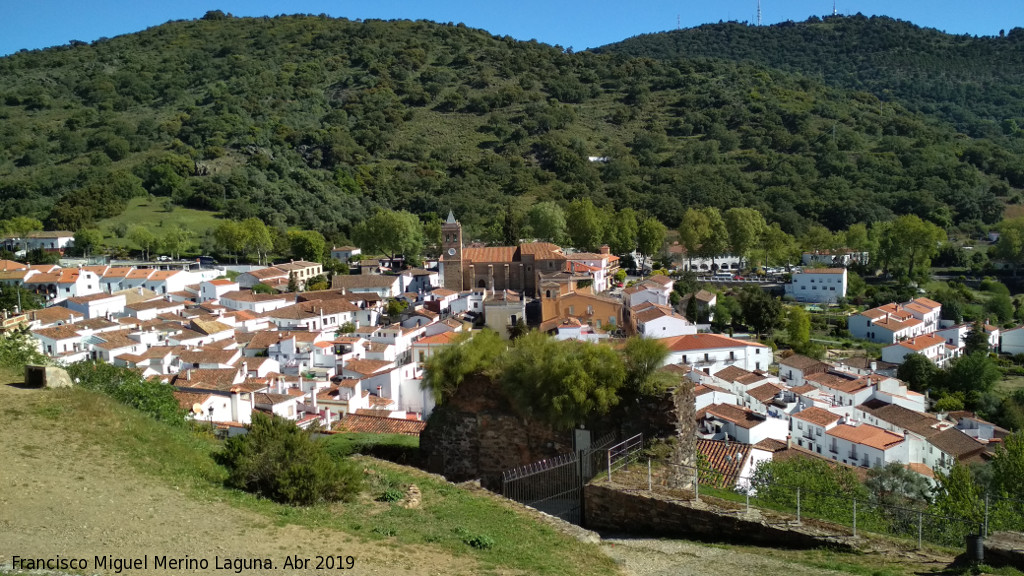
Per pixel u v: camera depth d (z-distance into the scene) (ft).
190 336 298.35
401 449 115.96
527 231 622.95
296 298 427.33
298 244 568.82
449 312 393.29
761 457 163.43
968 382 330.34
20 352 132.26
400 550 67.26
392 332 317.01
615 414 97.91
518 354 105.09
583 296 347.97
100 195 637.71
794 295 526.98
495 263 456.86
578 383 97.04
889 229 575.38
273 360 261.03
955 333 420.77
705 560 72.59
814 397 264.93
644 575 69.36
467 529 75.31
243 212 648.38
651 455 92.02
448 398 108.58
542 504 95.50
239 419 179.83
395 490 84.69
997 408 307.37
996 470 136.98
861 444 205.67
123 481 75.05
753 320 409.08
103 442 83.92
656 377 98.12
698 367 294.87
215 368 231.71
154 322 328.29
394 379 243.40
